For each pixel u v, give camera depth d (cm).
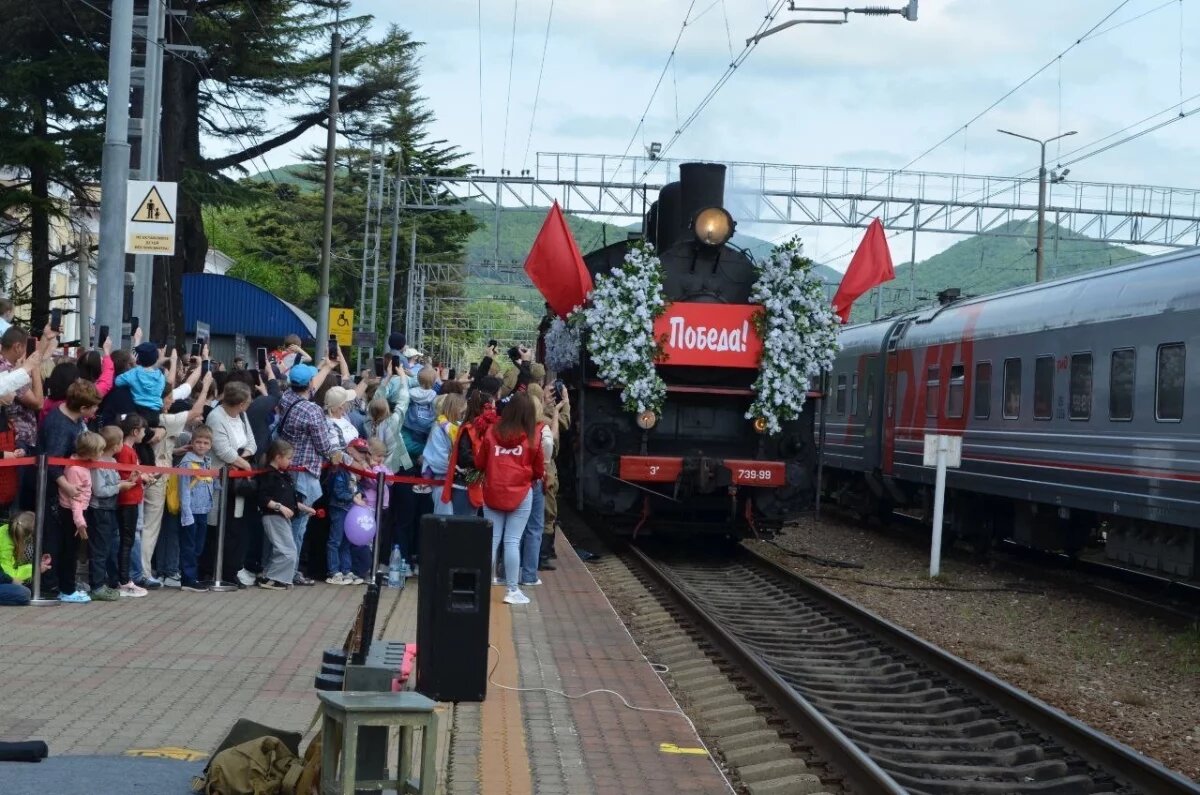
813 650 1287
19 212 3256
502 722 840
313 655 980
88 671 885
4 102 3119
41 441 1119
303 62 3903
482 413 1282
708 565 1864
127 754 693
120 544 1180
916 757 892
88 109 3275
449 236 8031
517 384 1466
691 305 1800
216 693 846
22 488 1146
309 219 7594
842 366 2708
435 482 1352
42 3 3141
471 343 11019
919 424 2256
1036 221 4175
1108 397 1628
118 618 1080
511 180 4272
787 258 1816
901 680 1147
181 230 3469
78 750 698
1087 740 888
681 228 1938
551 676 988
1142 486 1543
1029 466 1833
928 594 1678
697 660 1155
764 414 1795
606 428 1805
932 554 1839
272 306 4022
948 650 1307
